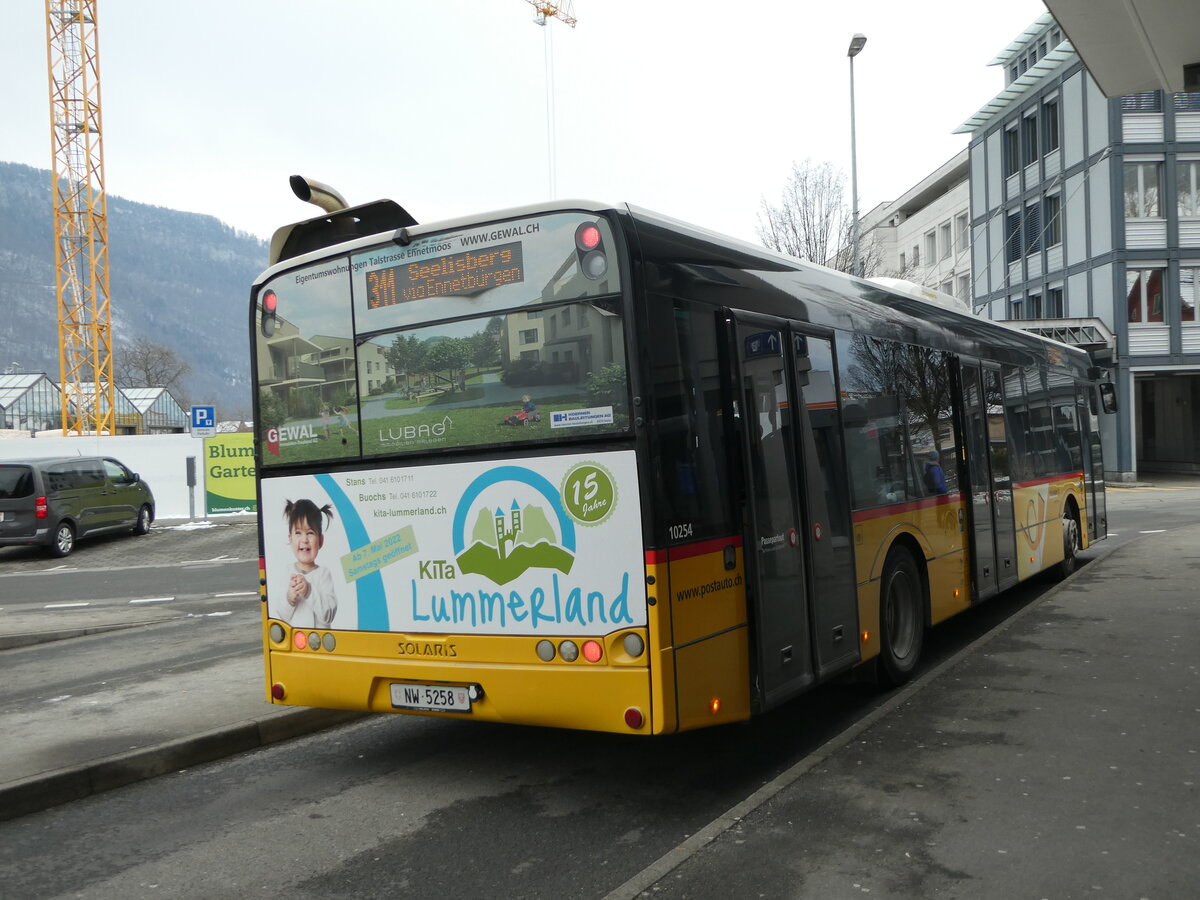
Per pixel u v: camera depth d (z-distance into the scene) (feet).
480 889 14.11
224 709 23.68
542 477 16.89
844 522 21.45
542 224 17.04
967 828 15.05
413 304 18.35
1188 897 12.71
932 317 28.63
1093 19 34.09
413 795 18.35
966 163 171.73
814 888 13.25
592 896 13.73
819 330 21.42
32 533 69.46
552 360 16.87
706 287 17.78
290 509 19.83
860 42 100.01
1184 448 134.82
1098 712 20.81
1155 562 42.80
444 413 17.93
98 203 202.39
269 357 20.16
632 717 16.01
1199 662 24.84
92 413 205.87
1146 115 117.19
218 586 52.90
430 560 18.10
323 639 19.42
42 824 17.56
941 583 27.17
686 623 16.34
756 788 18.02
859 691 24.14
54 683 28.86
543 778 19.02
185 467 93.45
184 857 15.80
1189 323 118.32
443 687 17.97
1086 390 46.03
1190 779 16.85
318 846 16.05
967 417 30.01
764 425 18.71
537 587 16.93
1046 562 37.19
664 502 16.15
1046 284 133.18
